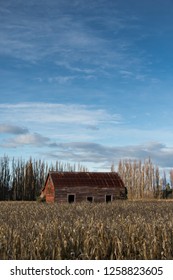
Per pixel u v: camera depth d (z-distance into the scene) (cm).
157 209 3638
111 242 1337
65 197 6019
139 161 9906
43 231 1449
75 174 6384
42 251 1230
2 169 10381
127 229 1567
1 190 10206
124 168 10088
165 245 1312
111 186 6288
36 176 10969
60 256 1199
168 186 9825
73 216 2714
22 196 10244
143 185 9756
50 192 6175
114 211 3331
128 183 9944
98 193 6181
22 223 2131
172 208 3781
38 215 2880
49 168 11381
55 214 2903
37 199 6444
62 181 6128
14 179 10319
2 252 1254
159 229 1557
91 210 3478
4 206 4306
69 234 1427
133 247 1303
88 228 1561
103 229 1493
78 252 1273
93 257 1228
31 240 1328
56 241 1297
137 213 3042
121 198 6300
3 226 1706
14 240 1311
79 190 6091
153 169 9706
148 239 1367
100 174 6531
